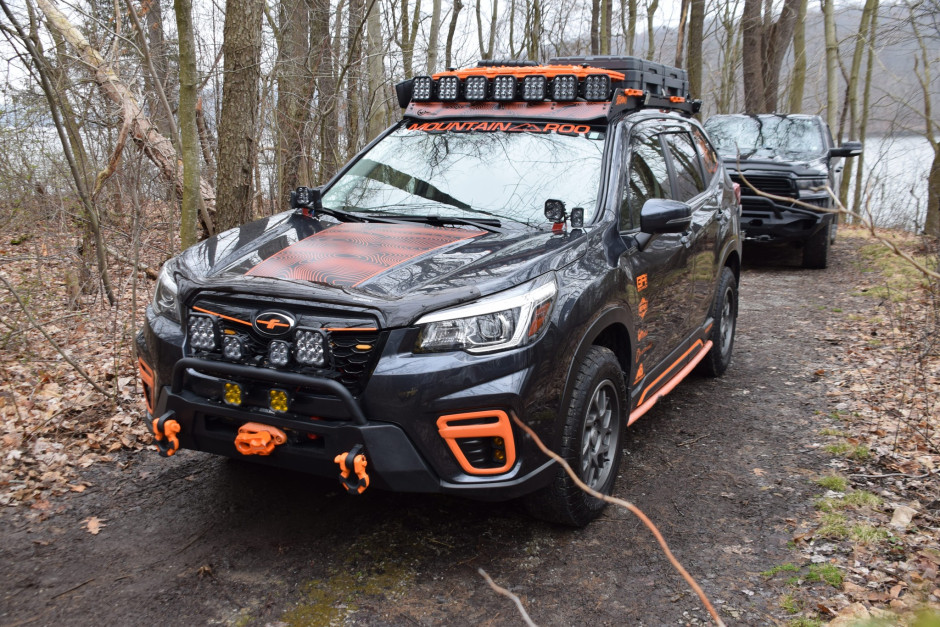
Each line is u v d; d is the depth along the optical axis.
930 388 5.21
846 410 4.97
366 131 10.98
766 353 6.45
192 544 3.26
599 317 3.31
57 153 6.40
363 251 3.31
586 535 3.40
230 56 6.14
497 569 3.11
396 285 2.96
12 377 5.06
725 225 5.45
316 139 10.48
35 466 3.92
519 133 4.18
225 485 3.82
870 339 6.60
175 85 7.70
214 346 3.00
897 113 11.14
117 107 6.46
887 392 5.21
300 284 2.96
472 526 3.45
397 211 3.92
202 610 2.79
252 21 6.14
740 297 8.78
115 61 6.45
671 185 4.62
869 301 8.19
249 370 2.91
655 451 4.38
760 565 3.15
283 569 3.07
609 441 3.64
